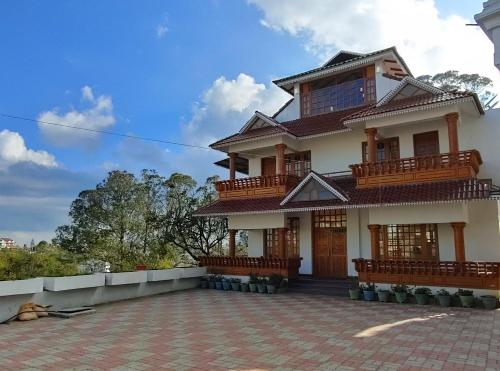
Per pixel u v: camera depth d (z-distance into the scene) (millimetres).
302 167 18469
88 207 23781
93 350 7195
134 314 10938
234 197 18406
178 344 7562
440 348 7094
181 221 24203
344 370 5945
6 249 12734
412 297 12625
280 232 16922
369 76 18016
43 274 12320
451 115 13367
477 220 13766
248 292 15805
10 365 6359
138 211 24016
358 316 10328
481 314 10477
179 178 24688
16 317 10094
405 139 15680
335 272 16625
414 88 15141
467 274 12078
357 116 14992
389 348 7133
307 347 7254
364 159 16688
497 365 6105
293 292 15445
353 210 16516
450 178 13078
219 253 25156
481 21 4059
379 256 14281
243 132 19328
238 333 8461
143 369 6090
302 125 18516
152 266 20031
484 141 14250
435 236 14367
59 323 9742
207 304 12727
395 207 13836
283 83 20141
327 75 18891
